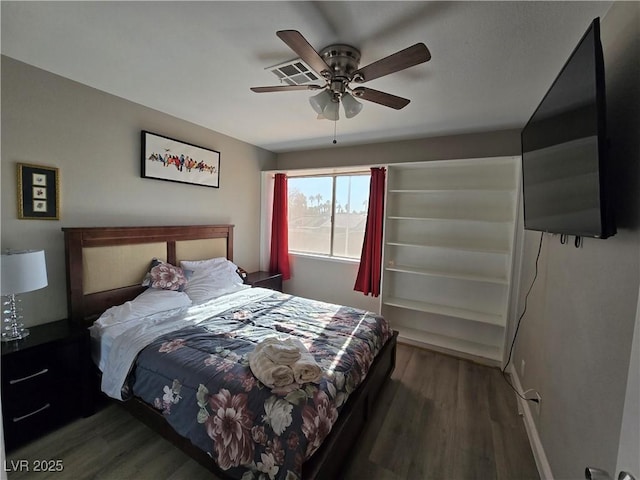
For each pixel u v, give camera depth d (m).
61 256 2.14
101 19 1.44
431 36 1.50
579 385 1.30
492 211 3.01
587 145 1.05
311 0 1.28
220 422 1.38
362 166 3.43
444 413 2.13
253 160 3.92
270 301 2.76
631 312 0.96
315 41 1.57
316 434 1.28
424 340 3.19
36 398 1.73
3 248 1.87
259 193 4.07
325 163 3.94
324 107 1.80
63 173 2.12
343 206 3.88
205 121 2.97
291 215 4.29
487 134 2.95
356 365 1.75
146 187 2.68
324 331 2.11
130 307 2.22
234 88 2.20
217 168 3.35
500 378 2.64
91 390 1.98
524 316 2.46
